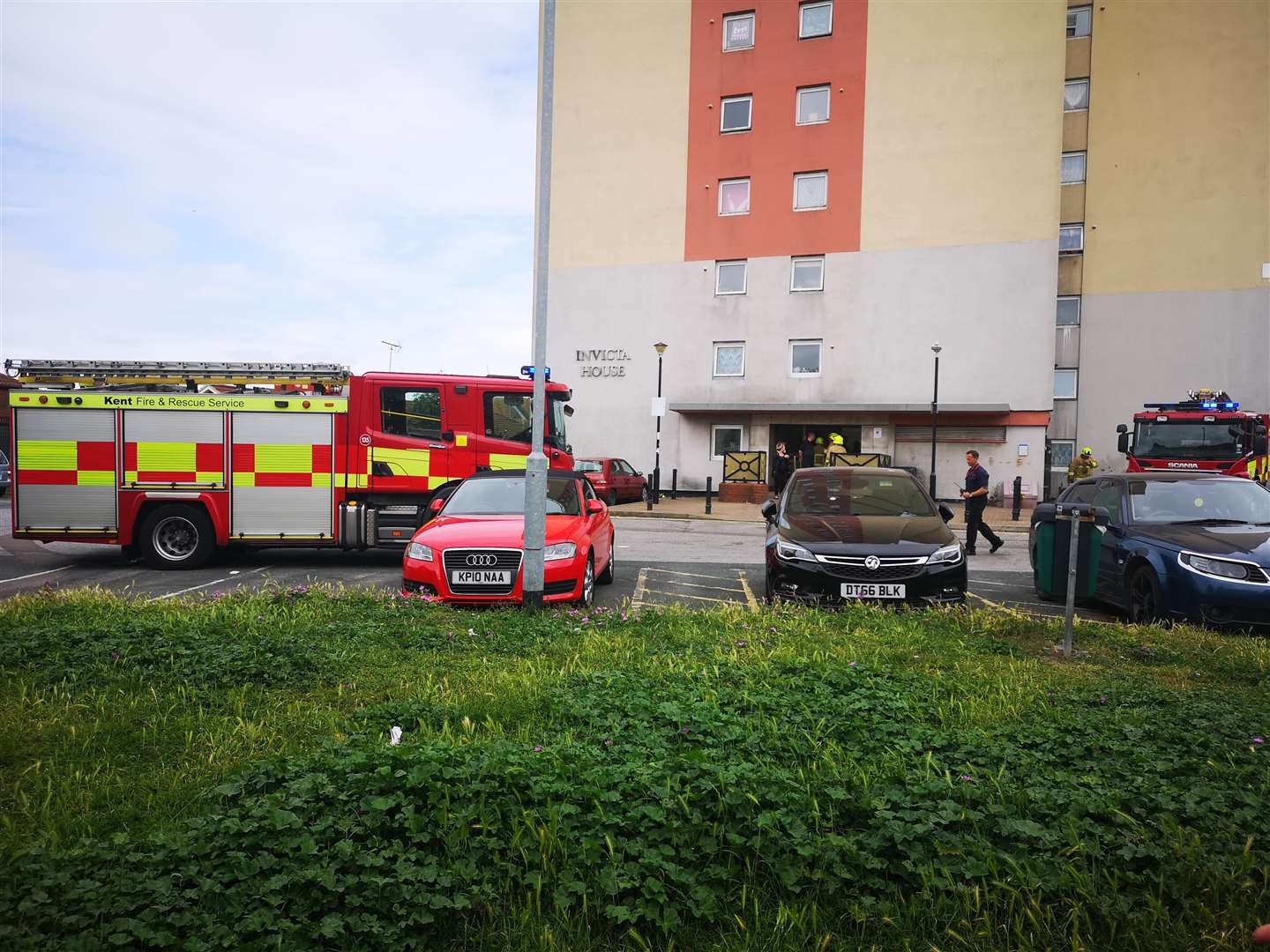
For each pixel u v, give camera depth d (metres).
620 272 31.31
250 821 3.07
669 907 2.72
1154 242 31.02
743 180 30.23
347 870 2.87
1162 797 3.45
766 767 3.76
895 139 28.55
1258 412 30.11
